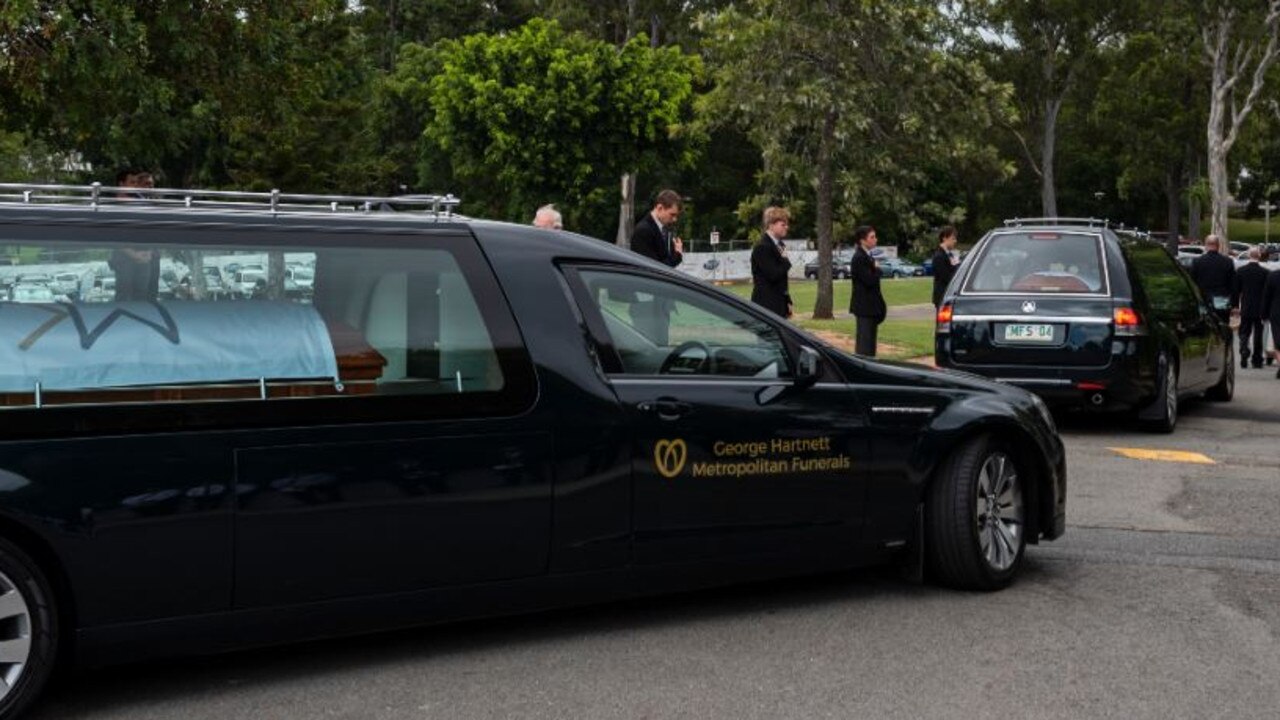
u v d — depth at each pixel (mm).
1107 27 63375
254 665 4992
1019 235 11672
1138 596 6004
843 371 5801
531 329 5117
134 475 4352
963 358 11398
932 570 6078
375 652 5156
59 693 4668
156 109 18781
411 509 4816
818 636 5375
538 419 5047
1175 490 8648
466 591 4969
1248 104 50719
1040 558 6727
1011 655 5125
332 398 4695
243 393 4551
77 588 4289
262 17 19453
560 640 5320
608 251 5445
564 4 57969
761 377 5609
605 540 5199
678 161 44656
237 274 4668
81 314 4387
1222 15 51375
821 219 28484
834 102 27031
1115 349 10961
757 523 5531
